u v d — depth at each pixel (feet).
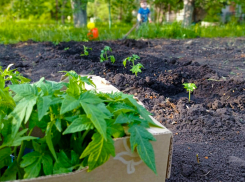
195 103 10.84
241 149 7.59
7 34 28.43
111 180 4.15
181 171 6.41
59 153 4.34
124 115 4.25
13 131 3.93
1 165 4.45
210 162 6.83
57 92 4.68
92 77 7.49
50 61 17.34
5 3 52.60
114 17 69.31
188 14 43.57
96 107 3.94
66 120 4.39
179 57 19.63
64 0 52.16
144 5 33.76
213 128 8.69
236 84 12.13
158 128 4.46
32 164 4.08
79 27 39.70
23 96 4.09
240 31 34.99
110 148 3.93
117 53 19.94
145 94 11.54
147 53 21.44
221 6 50.96
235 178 6.22
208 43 26.94
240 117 9.55
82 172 3.89
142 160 4.05
